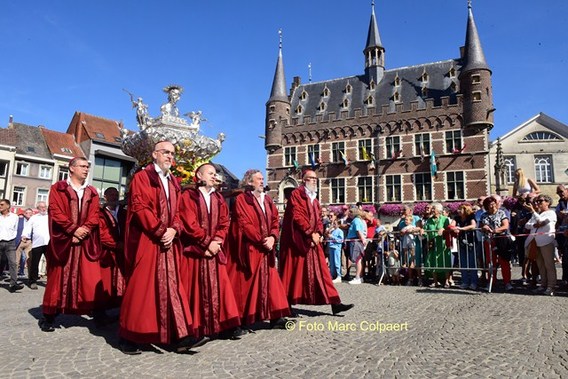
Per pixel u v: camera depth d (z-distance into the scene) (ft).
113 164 119.14
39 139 115.14
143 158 25.13
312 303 17.58
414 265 29.94
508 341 13.65
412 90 112.06
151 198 13.15
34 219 30.04
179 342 12.82
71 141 120.37
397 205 101.50
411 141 104.99
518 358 11.81
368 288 28.60
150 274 12.78
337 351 12.82
